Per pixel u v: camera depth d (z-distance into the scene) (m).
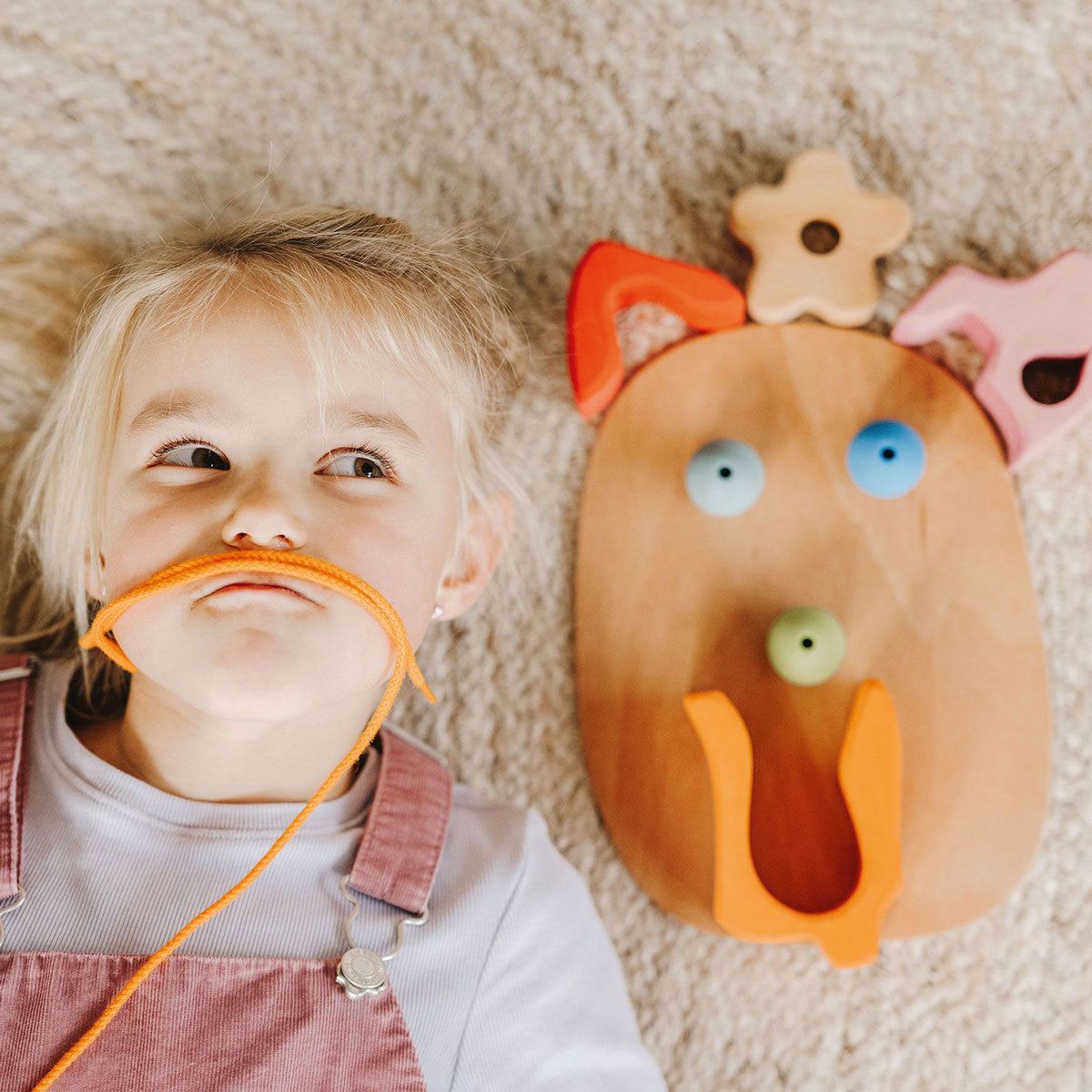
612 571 0.86
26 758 0.75
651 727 0.85
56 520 0.84
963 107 0.91
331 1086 0.67
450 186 0.91
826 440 0.86
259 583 0.65
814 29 0.92
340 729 0.76
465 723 0.89
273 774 0.75
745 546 0.86
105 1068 0.65
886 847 0.77
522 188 0.91
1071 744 0.87
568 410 0.90
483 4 0.91
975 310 0.84
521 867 0.79
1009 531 0.86
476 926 0.75
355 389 0.72
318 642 0.65
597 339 0.83
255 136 0.89
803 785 0.83
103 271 0.86
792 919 0.77
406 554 0.69
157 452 0.69
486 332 0.88
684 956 0.86
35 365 0.86
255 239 0.79
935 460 0.86
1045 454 0.88
